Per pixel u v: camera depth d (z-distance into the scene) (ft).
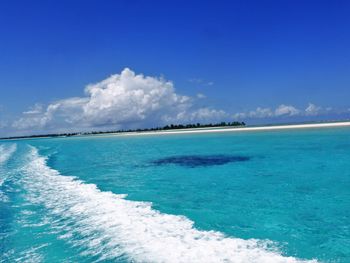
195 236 22.29
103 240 21.94
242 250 19.69
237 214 27.99
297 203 31.01
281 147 81.92
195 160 69.05
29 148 159.02
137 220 26.40
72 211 30.19
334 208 28.91
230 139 126.00
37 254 20.34
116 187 42.50
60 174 57.31
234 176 47.44
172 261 18.11
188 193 37.27
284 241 21.31
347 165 50.90
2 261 19.49
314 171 47.01
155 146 119.44
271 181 41.98
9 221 27.55
